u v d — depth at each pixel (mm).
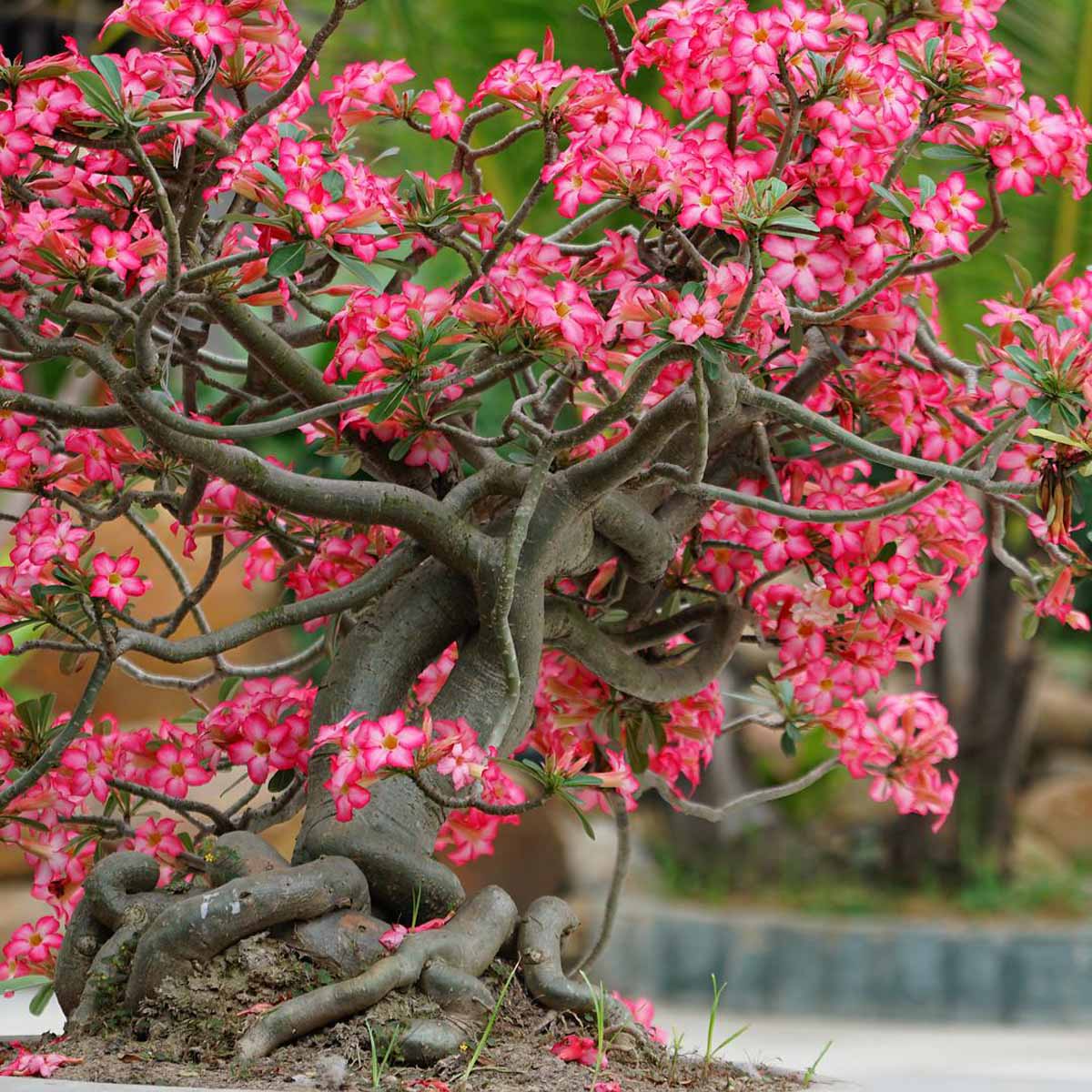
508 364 3824
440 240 4098
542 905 4062
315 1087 3314
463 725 3705
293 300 4281
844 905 19188
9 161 3561
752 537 4523
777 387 4672
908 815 20391
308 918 3682
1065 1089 7852
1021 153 4113
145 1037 3586
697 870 20766
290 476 3957
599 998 3758
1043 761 23812
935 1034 13062
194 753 4258
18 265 3619
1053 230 11570
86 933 3881
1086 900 19562
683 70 4027
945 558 4883
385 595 4281
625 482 4180
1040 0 11031
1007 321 4473
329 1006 3523
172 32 3561
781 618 4578
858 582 4523
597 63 10312
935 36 4062
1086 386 3736
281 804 4461
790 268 3879
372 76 4355
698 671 4672
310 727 4125
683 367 4172
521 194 10734
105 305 3604
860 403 4613
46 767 3812
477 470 4332
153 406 3621
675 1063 3906
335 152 4156
